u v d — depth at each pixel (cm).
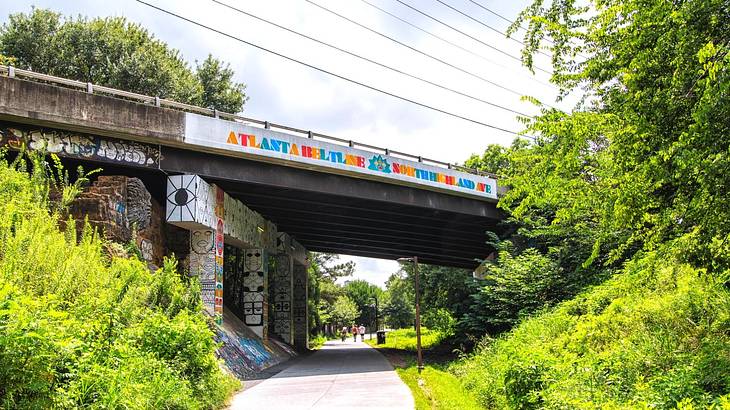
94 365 704
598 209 992
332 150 2353
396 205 2739
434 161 2769
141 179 2167
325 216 3103
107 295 1037
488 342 2261
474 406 1191
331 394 1349
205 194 2092
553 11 1014
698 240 817
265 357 2402
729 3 747
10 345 570
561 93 1062
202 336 1138
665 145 789
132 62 3612
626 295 1447
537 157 1112
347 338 7725
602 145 1191
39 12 3616
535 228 2522
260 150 2134
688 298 1166
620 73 906
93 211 1662
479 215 2983
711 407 664
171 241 2248
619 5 865
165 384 884
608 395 892
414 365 2338
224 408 1127
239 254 3297
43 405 588
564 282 2369
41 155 1516
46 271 994
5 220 1071
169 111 1930
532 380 1051
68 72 3588
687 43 767
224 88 4591
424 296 4378
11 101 1616
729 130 689
